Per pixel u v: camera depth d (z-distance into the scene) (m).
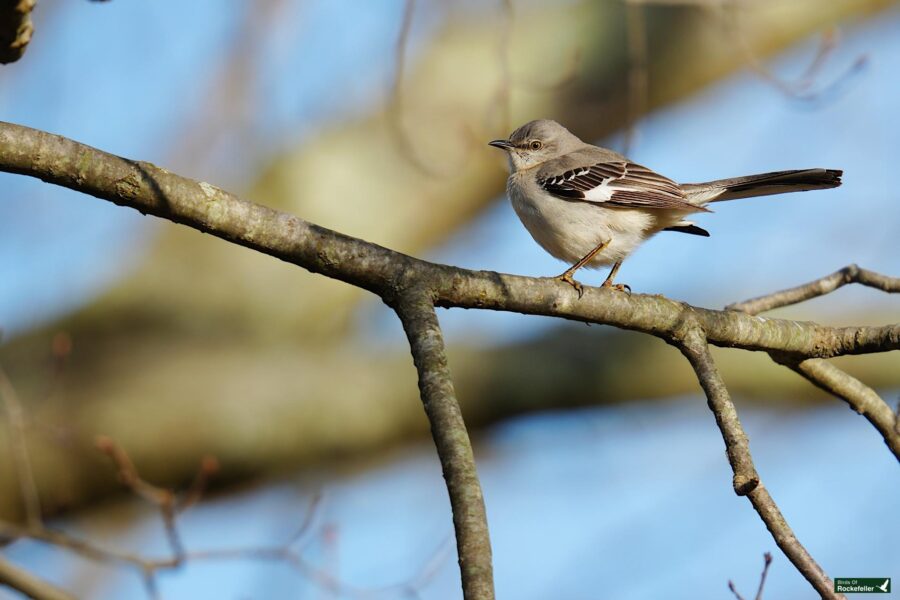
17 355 12.63
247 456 12.39
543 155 11.31
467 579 4.82
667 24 14.48
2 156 5.83
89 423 12.04
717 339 7.22
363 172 14.12
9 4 5.85
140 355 12.71
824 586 5.60
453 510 5.11
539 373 13.15
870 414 7.64
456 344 13.50
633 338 13.45
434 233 14.50
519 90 14.08
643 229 10.70
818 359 7.62
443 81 14.05
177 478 12.33
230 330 13.17
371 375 13.20
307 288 13.55
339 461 12.85
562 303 6.79
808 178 10.02
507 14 11.55
